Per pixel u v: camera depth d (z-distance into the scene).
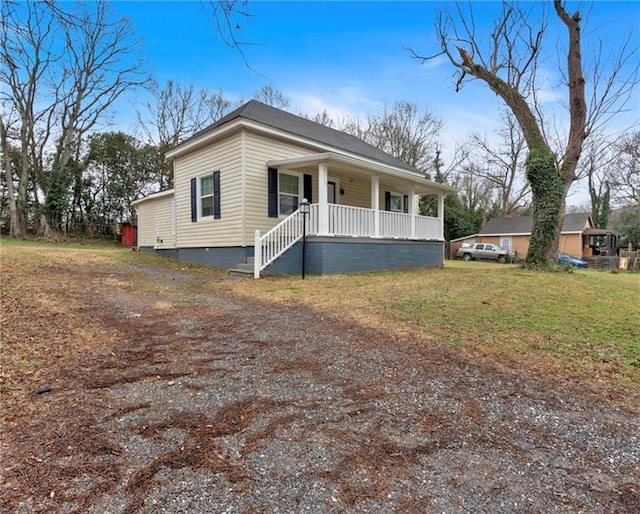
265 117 11.95
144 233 15.90
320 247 10.07
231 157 11.07
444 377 3.31
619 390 3.11
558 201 10.70
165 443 2.24
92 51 20.31
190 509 1.70
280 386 3.09
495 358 3.79
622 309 6.31
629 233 30.61
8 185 19.33
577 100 10.49
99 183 24.98
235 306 6.19
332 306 6.02
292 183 12.17
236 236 10.91
